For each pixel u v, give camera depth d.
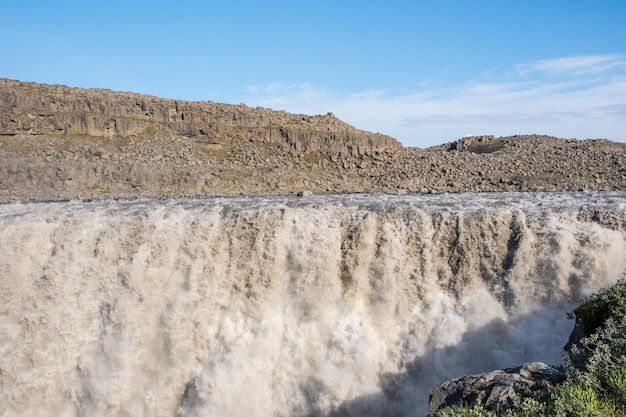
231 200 42.56
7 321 30.59
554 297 25.97
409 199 39.50
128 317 29.97
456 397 15.70
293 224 30.20
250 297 29.53
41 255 32.06
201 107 90.00
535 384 14.55
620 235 26.72
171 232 31.34
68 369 29.77
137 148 79.81
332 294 28.75
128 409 28.53
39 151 74.69
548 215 28.42
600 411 12.29
